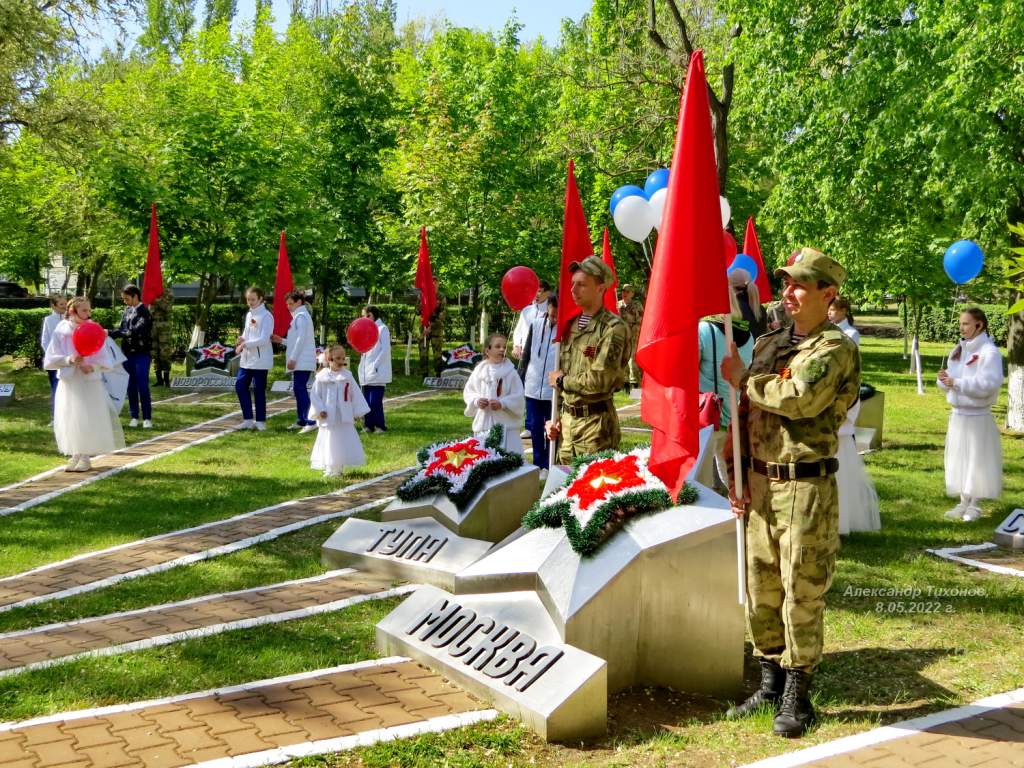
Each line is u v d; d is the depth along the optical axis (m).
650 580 5.38
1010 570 7.73
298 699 5.13
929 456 13.71
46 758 4.39
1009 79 13.94
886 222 18.38
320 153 29.08
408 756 4.43
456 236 24.00
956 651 5.96
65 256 37.00
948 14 14.09
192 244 23.98
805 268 4.82
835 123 16.72
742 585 5.03
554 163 27.08
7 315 25.81
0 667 5.66
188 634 6.20
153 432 15.80
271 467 12.46
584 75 22.64
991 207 15.58
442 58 30.27
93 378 12.10
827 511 4.85
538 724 4.70
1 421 16.70
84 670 5.54
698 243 4.98
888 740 4.64
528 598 5.59
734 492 5.05
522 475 7.83
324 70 29.97
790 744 4.64
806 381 4.67
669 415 5.07
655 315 5.03
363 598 7.04
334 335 33.78
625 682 5.44
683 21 19.47
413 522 7.95
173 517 9.65
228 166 24.25
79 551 8.46
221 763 4.32
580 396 7.08
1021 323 17.06
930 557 8.19
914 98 14.91
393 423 16.66
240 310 30.84
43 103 21.12
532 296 11.59
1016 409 17.09
